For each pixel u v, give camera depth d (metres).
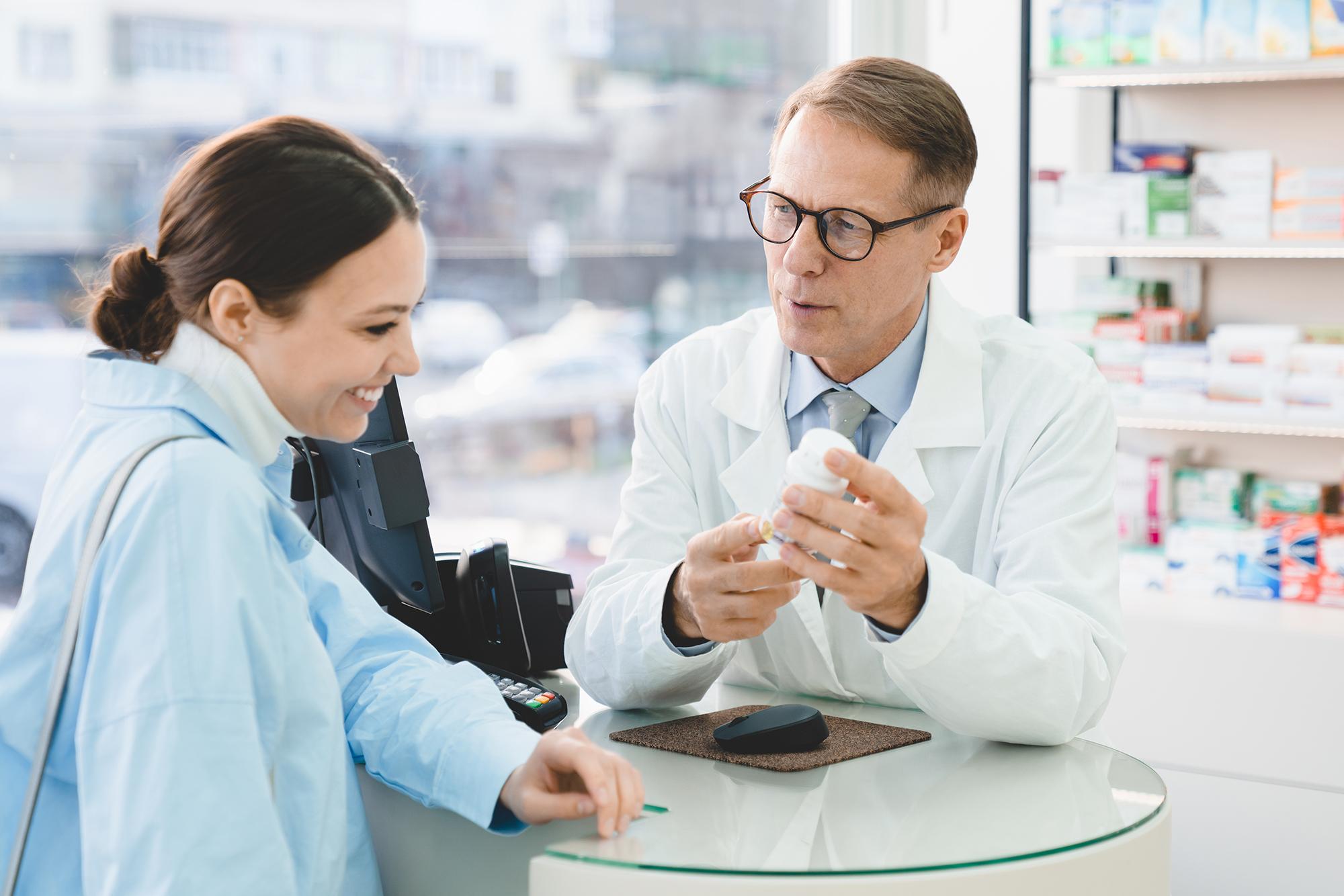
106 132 2.65
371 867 1.30
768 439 1.68
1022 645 1.32
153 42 2.70
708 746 1.36
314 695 1.16
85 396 1.17
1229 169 2.88
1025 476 1.57
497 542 1.71
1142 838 1.12
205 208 1.11
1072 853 1.07
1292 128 3.07
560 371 3.83
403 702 1.35
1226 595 2.97
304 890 1.15
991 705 1.32
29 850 1.09
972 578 1.35
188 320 1.15
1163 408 2.97
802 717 1.34
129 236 2.66
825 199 1.47
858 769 1.28
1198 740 2.77
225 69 2.83
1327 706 2.65
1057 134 3.34
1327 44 2.78
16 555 2.70
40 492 2.69
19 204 2.58
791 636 1.62
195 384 1.14
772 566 1.29
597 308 3.83
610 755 1.16
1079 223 3.01
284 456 1.29
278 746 1.14
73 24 2.60
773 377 1.70
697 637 1.45
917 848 1.06
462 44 3.40
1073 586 1.46
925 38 3.50
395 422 1.58
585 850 1.07
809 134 1.49
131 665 1.02
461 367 3.70
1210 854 2.77
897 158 1.47
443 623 1.76
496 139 3.53
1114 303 3.07
